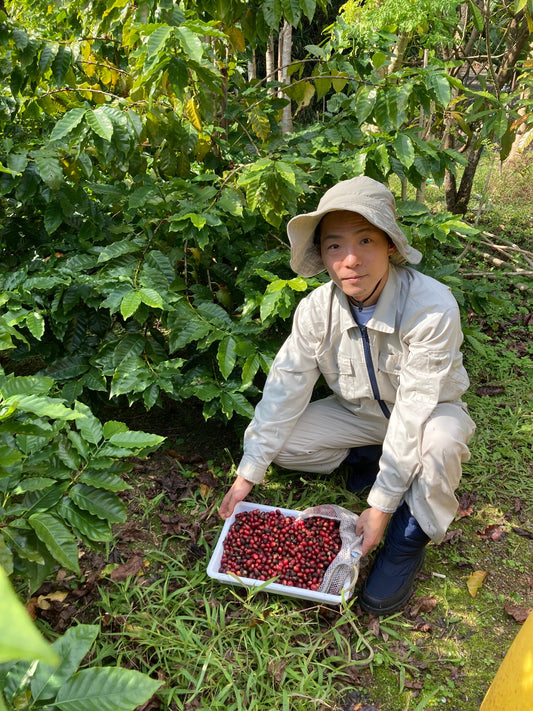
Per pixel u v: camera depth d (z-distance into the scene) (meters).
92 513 1.61
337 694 1.83
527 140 4.33
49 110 2.89
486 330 3.91
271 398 2.26
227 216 2.74
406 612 2.12
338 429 2.43
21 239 2.95
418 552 2.09
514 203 5.64
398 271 2.10
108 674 1.13
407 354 2.07
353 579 2.02
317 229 2.05
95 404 2.75
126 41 2.76
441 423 1.98
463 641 2.04
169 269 2.54
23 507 1.57
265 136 3.11
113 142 2.41
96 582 2.16
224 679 1.83
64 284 2.48
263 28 2.95
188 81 2.49
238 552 2.17
